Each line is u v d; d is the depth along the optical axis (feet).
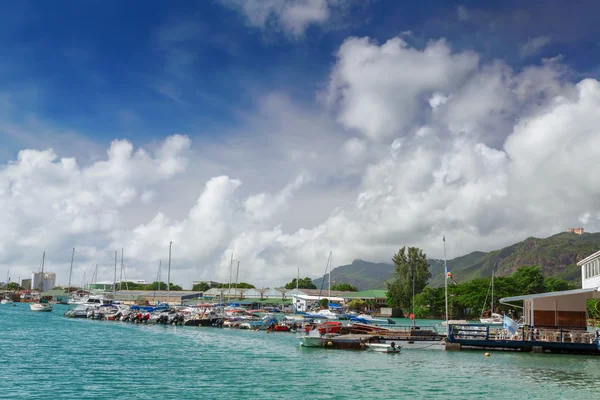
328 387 133.08
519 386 136.05
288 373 154.92
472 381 142.82
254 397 120.16
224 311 445.78
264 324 347.36
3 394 119.44
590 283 263.49
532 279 555.69
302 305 634.43
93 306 495.41
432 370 161.89
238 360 184.03
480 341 210.18
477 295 536.42
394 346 208.03
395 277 638.53
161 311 428.15
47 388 126.52
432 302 574.97
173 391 125.49
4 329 303.27
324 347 224.74
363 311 596.70
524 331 208.74
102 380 138.41
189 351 211.41
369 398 120.98
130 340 255.50
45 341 238.27
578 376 151.23
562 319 208.03
